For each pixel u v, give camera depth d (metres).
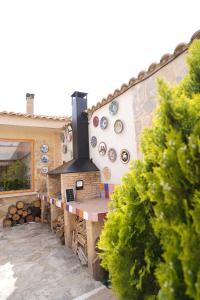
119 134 4.11
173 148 1.15
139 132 3.52
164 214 1.17
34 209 6.74
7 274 3.25
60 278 3.07
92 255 3.20
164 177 1.15
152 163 1.46
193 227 1.04
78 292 2.69
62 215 5.29
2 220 6.26
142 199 1.39
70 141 6.38
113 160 4.30
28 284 2.95
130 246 1.49
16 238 5.02
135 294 1.43
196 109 1.24
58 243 4.57
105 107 4.59
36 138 7.15
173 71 2.79
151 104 3.24
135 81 3.53
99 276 3.01
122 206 1.64
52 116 6.60
